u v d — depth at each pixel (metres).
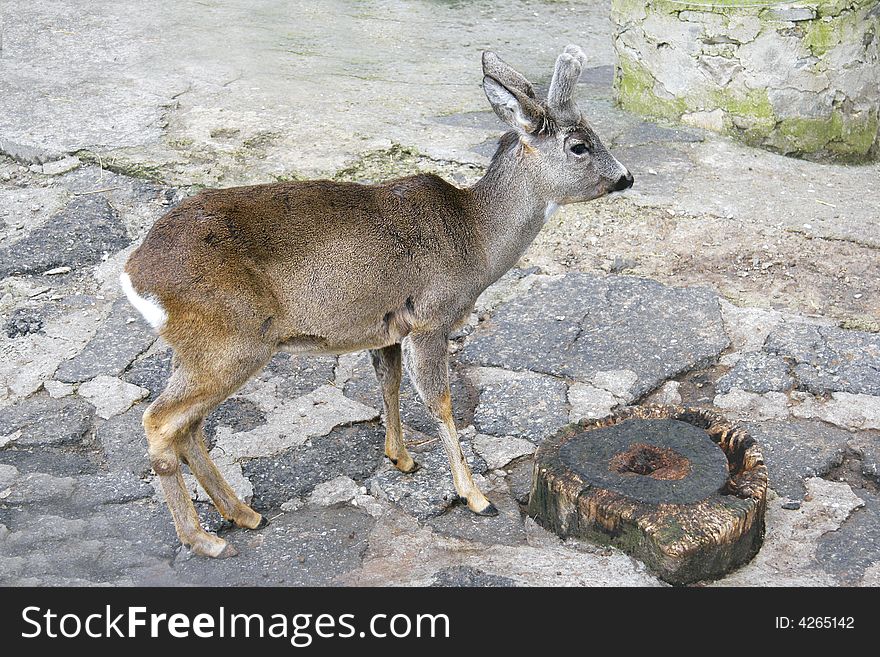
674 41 4.97
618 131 5.02
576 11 7.09
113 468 3.30
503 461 3.34
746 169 4.74
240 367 2.94
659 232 4.31
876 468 3.30
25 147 4.69
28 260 4.09
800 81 4.80
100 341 3.74
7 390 3.55
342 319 3.02
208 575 3.00
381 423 3.49
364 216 3.01
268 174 4.55
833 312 3.89
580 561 3.00
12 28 6.21
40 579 2.98
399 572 3.00
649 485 3.02
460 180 4.56
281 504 3.21
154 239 2.91
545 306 3.92
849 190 4.63
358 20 6.72
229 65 5.75
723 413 3.49
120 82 5.40
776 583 2.97
